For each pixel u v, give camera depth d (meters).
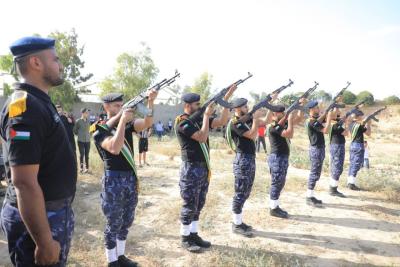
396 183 8.82
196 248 4.97
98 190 8.26
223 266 4.52
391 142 26.70
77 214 6.47
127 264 4.50
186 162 4.93
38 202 2.01
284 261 4.75
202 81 36.31
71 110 25.73
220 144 17.61
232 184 8.80
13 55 2.23
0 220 2.38
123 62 30.11
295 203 7.43
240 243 5.33
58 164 2.25
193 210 5.00
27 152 1.98
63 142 2.28
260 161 13.06
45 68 2.26
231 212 6.76
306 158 12.27
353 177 8.64
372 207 7.20
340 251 5.12
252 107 5.95
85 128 9.77
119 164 4.13
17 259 2.24
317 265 4.68
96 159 11.33
